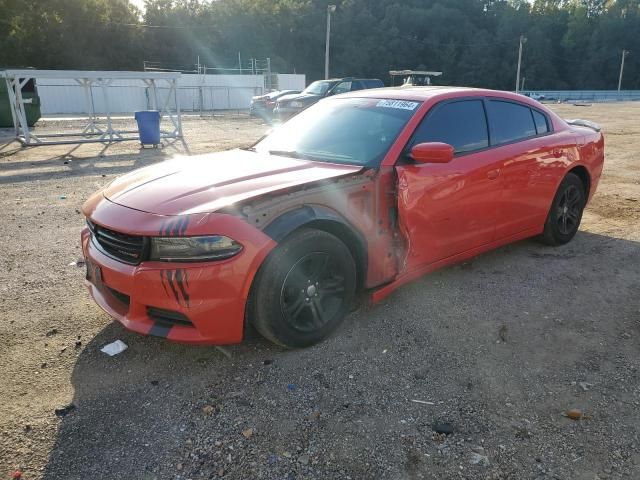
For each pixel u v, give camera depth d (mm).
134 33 64000
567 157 4938
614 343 3365
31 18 56031
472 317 3711
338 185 3287
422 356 3213
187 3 76188
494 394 2846
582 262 4789
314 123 4324
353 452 2422
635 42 92750
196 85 36250
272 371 3049
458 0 99375
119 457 2396
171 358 3197
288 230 2959
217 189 3133
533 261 4824
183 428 2586
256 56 77375
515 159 4367
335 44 85500
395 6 91938
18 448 2445
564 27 98875
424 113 3906
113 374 3035
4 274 4527
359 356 3205
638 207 6809
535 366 3111
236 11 77188
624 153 11805
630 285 4262
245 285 2871
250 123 22516
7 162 11156
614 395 2828
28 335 3469
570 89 95625
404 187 3525
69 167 10562
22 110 13477
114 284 3002
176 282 2775
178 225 2807
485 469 2320
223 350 3219
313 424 2607
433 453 2416
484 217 4211
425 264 3881
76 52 58812
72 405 2758
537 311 3807
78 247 5277
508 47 92812
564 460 2369
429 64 91062
